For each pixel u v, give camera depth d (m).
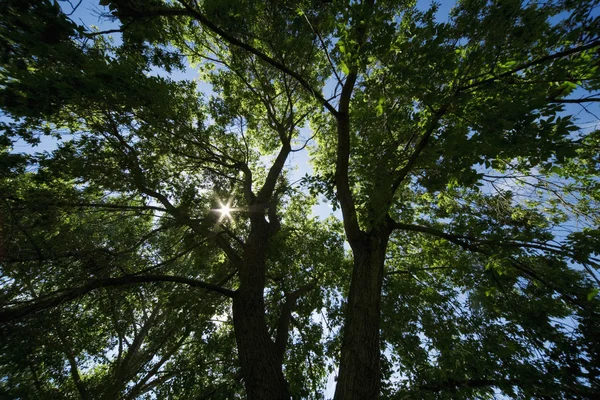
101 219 6.73
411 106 5.12
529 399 3.79
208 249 7.77
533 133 2.62
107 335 8.65
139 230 8.67
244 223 8.93
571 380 3.73
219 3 4.27
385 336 6.61
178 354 9.40
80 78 3.90
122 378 7.25
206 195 8.02
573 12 3.03
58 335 5.80
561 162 2.55
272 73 8.66
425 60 3.59
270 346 4.38
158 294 7.52
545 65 3.31
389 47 3.46
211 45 8.62
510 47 3.50
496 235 4.72
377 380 3.26
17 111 3.87
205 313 5.96
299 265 8.83
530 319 4.66
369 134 5.86
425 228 4.97
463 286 6.86
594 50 2.90
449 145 3.09
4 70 3.57
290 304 6.12
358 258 4.55
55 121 5.32
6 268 5.01
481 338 5.09
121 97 4.74
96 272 5.12
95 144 5.75
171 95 6.59
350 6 3.16
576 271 4.74
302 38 5.91
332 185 5.96
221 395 5.36
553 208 5.52
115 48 5.61
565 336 4.21
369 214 4.53
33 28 2.84
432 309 6.59
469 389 4.25
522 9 3.25
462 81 3.52
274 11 5.61
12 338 4.51
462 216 6.03
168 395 6.36
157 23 4.74
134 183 6.02
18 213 4.75
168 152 7.11
